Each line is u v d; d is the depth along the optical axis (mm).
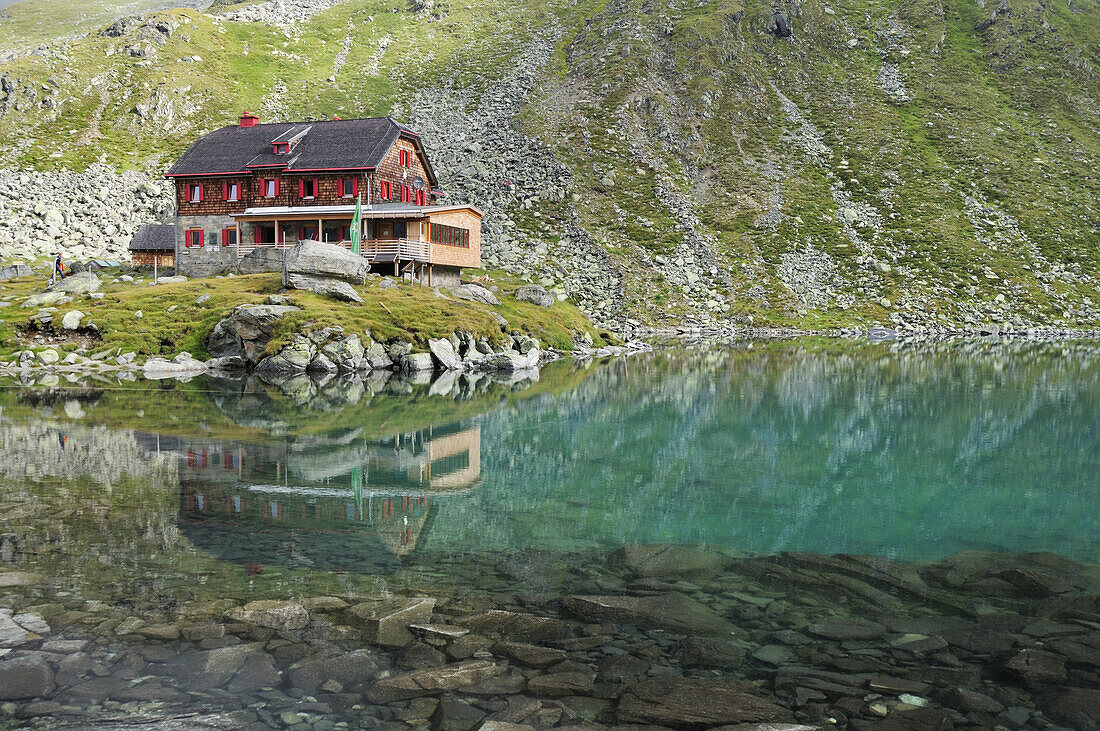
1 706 7863
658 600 10992
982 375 43281
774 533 14672
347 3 163250
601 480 19250
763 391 36906
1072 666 8969
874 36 138375
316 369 42844
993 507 16828
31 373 40344
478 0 160250
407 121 109062
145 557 12594
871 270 86688
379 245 55625
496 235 82562
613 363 50844
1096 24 143750
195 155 64375
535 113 109625
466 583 11656
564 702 8055
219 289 51312
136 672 8617
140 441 23141
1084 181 104188
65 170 87688
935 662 9109
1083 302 83250
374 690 8297
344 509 15992
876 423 28219
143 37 120938
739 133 109625
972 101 120812
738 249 88875
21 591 10961
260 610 10383
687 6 135875
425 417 28953
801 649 9445
